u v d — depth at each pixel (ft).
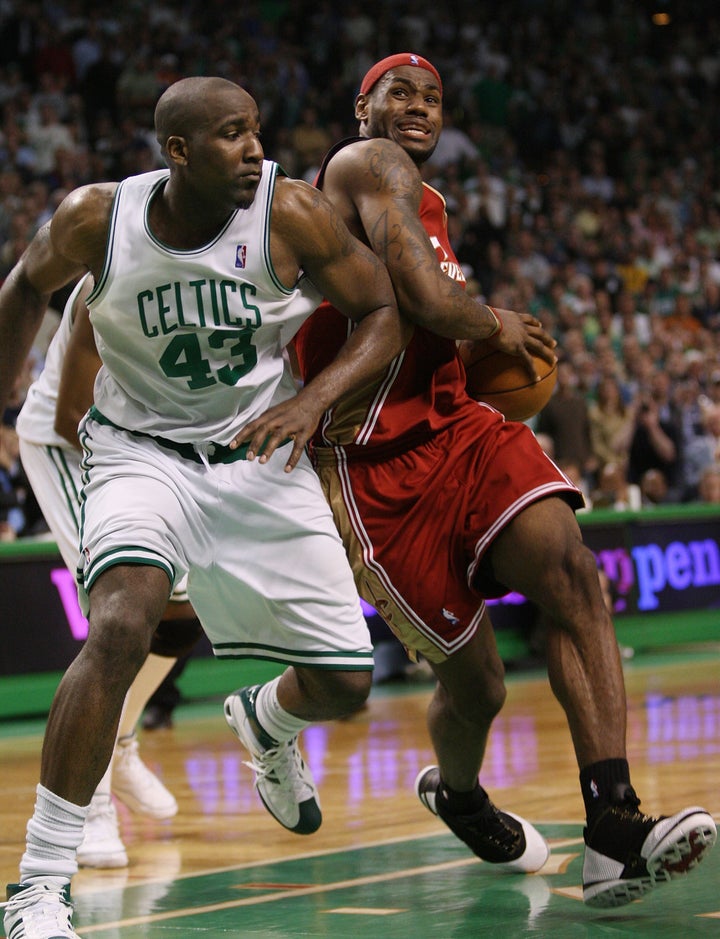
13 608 43.62
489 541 17.76
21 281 17.54
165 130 15.80
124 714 24.36
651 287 88.38
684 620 61.82
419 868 20.24
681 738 33.47
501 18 108.37
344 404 18.44
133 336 16.65
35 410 22.49
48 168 75.97
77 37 85.51
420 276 17.57
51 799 15.08
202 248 16.17
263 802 20.29
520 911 17.21
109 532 16.06
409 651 19.39
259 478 17.08
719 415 72.49
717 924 16.12
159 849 22.74
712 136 111.65
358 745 35.47
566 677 17.03
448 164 88.53
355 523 18.53
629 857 15.94
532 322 19.71
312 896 18.51
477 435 18.40
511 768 30.07
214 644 18.40
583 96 106.32
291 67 91.45
